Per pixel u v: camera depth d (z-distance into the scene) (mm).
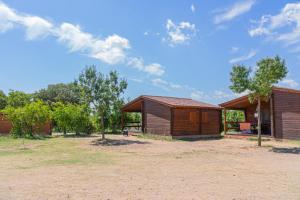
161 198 6984
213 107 27219
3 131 27922
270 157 14328
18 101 32719
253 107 26906
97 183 8547
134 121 33062
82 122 29031
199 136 26250
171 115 24719
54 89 52438
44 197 7086
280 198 7000
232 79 18375
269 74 17688
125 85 23203
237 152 16250
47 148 18094
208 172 10297
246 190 7746
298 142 20812
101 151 16688
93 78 22578
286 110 21938
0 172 10297
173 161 12930
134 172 10289
